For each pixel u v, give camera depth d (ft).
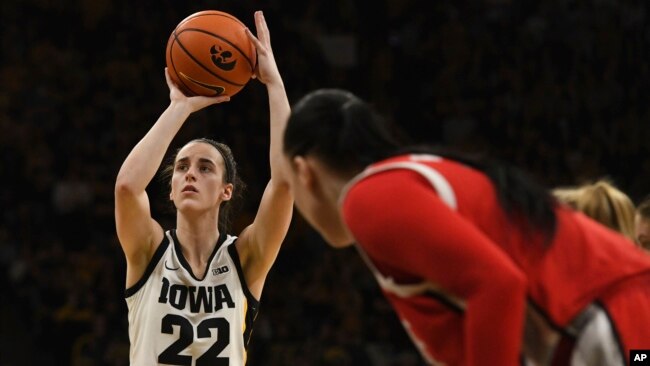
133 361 16.74
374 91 52.85
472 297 8.52
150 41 52.49
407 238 8.80
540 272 9.39
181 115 15.97
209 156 17.40
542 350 9.64
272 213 16.44
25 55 51.39
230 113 48.85
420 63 53.83
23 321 41.19
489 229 9.31
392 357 39.70
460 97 51.88
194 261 17.15
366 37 55.57
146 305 16.70
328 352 39.01
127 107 50.03
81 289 41.01
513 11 55.26
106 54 51.88
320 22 55.88
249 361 40.19
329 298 42.22
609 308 9.54
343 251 44.42
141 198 16.03
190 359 16.53
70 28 52.65
